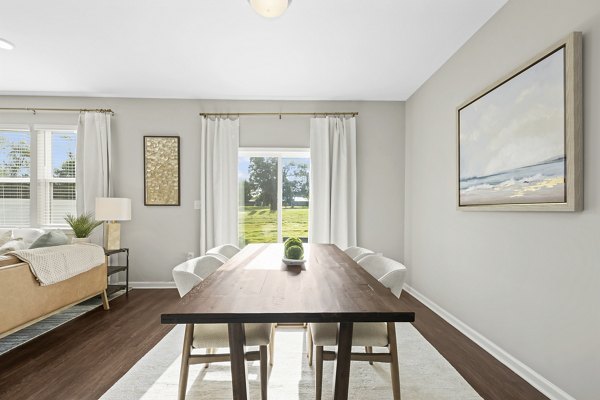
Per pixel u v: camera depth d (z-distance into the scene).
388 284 1.71
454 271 3.06
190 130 4.38
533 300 2.04
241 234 4.49
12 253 2.47
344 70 3.48
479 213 2.64
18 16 2.51
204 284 1.46
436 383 2.00
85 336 2.71
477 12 2.45
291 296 1.27
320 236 4.36
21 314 2.41
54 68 3.45
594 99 1.64
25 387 1.95
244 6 2.39
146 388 1.94
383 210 4.46
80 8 2.41
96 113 4.24
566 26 1.81
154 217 4.36
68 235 4.27
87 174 4.20
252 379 2.06
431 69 3.46
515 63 2.23
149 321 3.06
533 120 1.99
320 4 2.35
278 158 4.50
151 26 2.65
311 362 2.21
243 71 3.52
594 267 1.63
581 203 1.69
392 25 2.62
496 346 2.40
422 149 3.86
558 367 1.84
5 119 4.31
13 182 4.36
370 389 1.93
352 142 4.36
